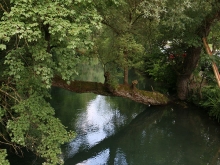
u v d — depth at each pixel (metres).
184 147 9.02
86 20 4.88
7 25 4.00
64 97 14.17
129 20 9.55
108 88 10.20
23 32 4.11
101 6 6.70
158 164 7.97
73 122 10.74
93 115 11.78
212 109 10.82
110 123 11.12
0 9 4.99
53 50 5.64
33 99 5.57
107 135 9.98
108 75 9.96
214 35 11.16
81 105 13.07
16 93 5.51
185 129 10.52
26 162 7.36
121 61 9.50
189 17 8.58
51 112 5.94
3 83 5.79
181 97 12.49
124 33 9.33
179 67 12.63
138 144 9.48
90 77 18.70
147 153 8.75
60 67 5.35
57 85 9.55
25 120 5.39
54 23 4.13
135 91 11.02
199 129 10.42
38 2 4.24
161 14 8.56
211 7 8.60
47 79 4.77
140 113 12.43
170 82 13.77
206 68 11.70
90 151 8.74
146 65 17.67
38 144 6.23
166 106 12.13
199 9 8.61
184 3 7.33
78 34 4.57
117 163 8.09
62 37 4.48
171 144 9.31
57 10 4.39
